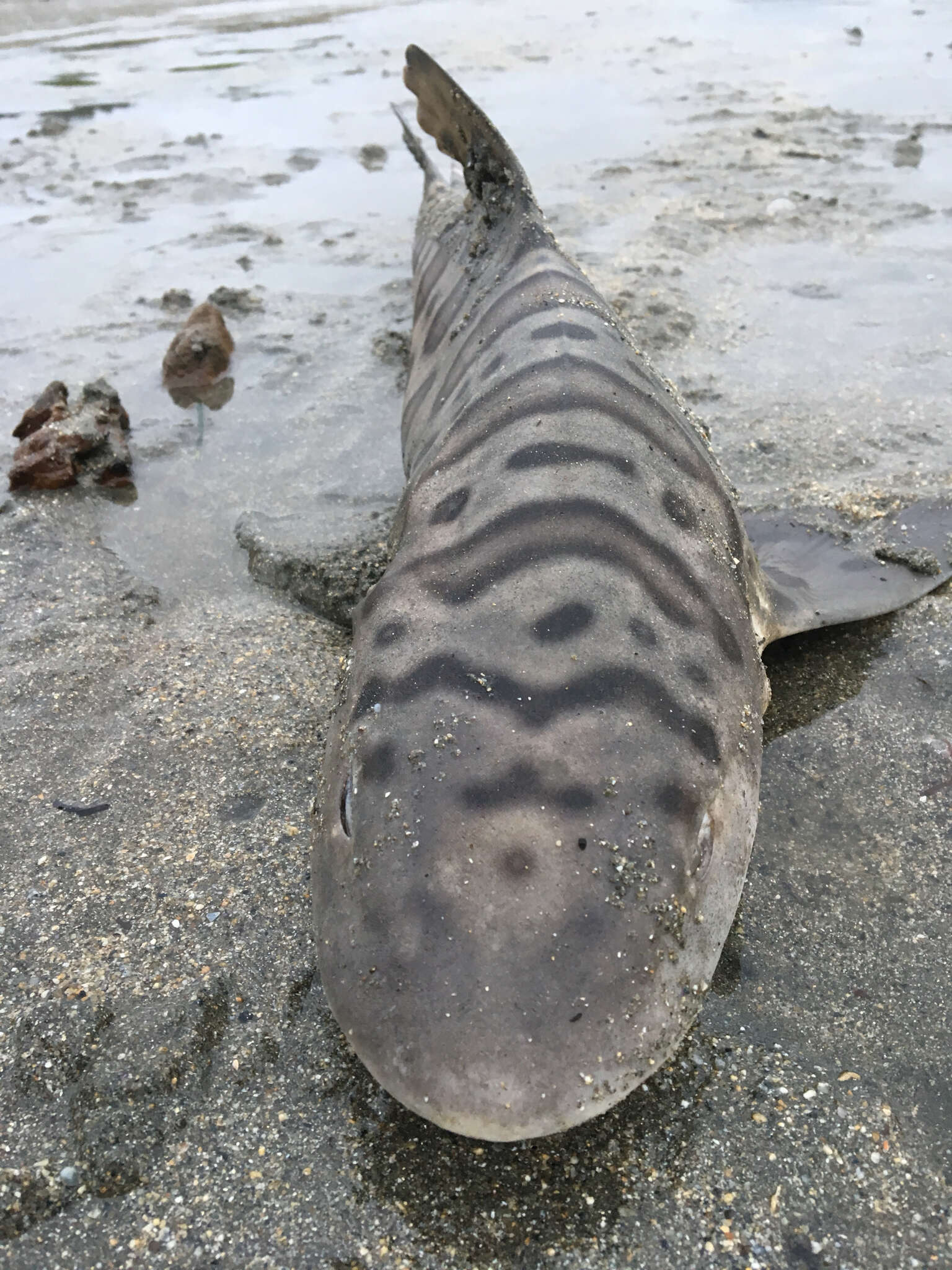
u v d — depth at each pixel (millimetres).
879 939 350
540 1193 282
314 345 812
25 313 891
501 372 413
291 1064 315
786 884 370
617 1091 252
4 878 381
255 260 970
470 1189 284
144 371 786
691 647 320
